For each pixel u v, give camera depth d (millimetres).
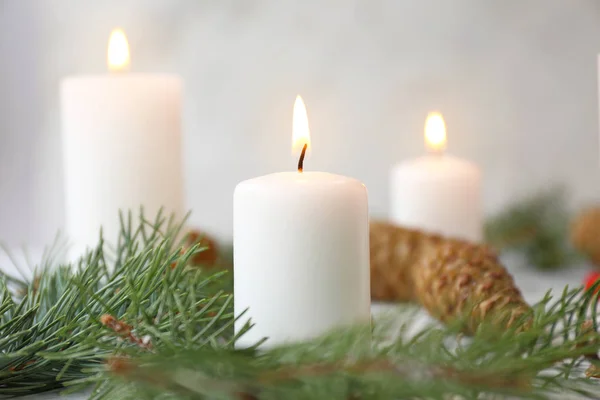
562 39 1224
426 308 568
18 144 1331
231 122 1291
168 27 1282
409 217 789
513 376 392
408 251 652
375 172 1269
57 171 1323
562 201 993
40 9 1306
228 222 1300
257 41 1275
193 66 1286
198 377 386
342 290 465
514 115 1238
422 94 1253
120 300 449
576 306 455
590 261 891
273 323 465
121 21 1289
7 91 1321
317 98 1271
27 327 458
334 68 1265
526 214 947
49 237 1332
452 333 418
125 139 631
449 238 657
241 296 473
